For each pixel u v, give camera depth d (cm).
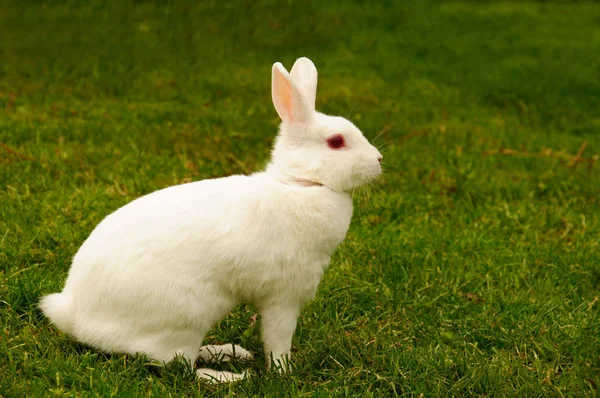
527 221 190
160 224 137
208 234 137
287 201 140
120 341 137
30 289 152
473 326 155
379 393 139
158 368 139
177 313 136
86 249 139
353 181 142
